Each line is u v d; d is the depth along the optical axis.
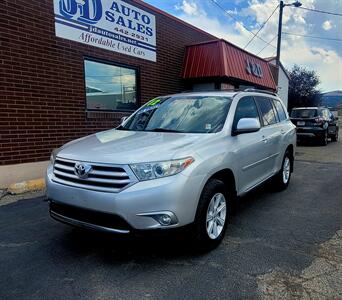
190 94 5.24
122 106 9.58
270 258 3.63
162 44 10.76
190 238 3.57
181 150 3.49
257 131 4.66
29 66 7.00
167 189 3.22
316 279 3.19
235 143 4.31
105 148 3.64
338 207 5.52
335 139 18.30
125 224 3.22
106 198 3.23
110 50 8.88
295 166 9.62
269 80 14.96
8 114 6.68
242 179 4.53
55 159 3.85
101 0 8.48
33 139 7.17
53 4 7.38
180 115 4.73
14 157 6.84
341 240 4.12
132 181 3.22
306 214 5.15
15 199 5.94
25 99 6.96
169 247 3.91
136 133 4.39
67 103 7.85
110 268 3.43
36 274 3.32
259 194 6.36
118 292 3.00
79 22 7.98
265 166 5.45
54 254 3.76
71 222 3.58
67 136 7.90
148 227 3.21
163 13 10.67
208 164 3.62
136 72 9.91
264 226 4.61
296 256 3.67
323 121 15.45
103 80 8.90
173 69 11.31
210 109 4.66
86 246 3.96
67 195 3.51
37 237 4.23
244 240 4.12
